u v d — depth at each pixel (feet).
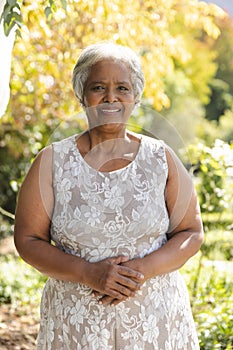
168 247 10.03
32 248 9.88
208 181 20.65
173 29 48.80
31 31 23.26
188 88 54.39
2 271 27.55
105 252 9.83
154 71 26.08
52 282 10.14
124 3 24.66
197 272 20.95
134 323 9.81
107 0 24.02
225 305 19.69
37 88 27.91
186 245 10.14
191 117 53.42
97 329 9.75
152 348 9.86
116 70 9.78
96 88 9.83
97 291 9.73
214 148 20.21
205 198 21.13
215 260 22.62
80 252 9.88
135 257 9.89
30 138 35.04
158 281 9.96
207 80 56.18
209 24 26.91
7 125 35.65
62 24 24.81
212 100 60.03
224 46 58.34
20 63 25.63
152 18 25.81
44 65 25.93
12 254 33.24
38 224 9.95
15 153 36.58
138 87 10.00
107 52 9.87
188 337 10.30
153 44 25.93
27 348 20.12
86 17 24.59
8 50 13.64
